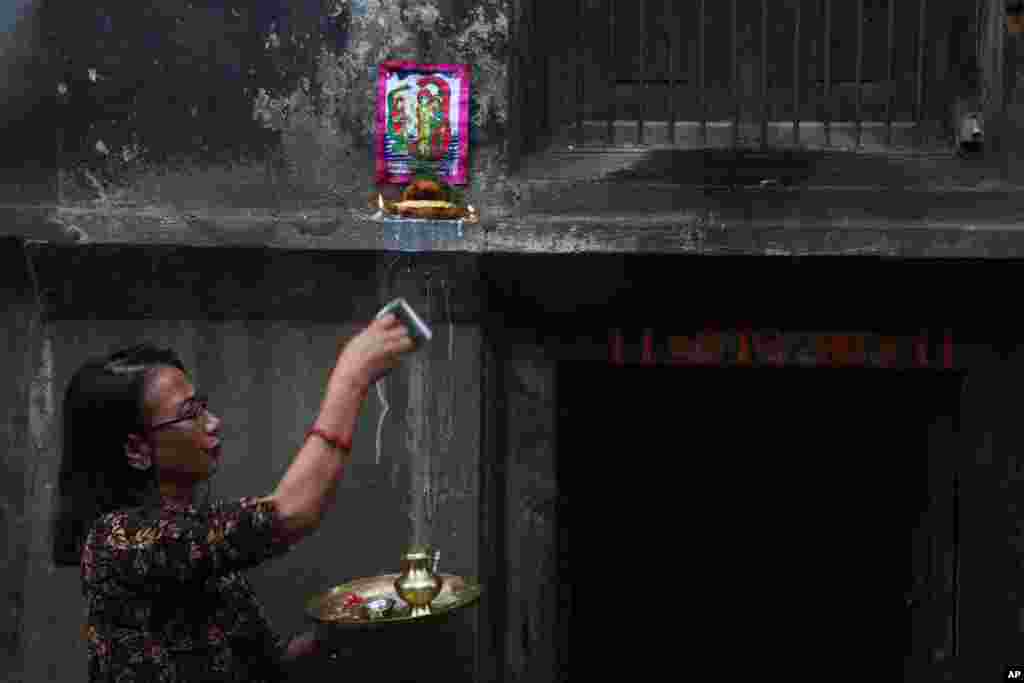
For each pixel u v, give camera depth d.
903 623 3.89
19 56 3.27
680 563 4.28
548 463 3.43
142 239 3.17
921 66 3.28
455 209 3.14
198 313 3.26
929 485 3.51
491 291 3.33
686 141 3.37
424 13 3.23
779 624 4.26
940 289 3.27
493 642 3.38
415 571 2.51
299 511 1.78
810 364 3.35
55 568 3.26
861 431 4.07
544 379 3.42
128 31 3.26
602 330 3.39
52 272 3.23
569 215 3.26
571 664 4.08
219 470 3.27
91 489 2.04
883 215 3.21
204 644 1.98
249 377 3.26
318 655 2.46
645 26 3.40
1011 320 3.29
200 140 3.28
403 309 1.86
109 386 2.02
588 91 3.42
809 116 3.39
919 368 3.34
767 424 4.16
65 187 3.29
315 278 3.21
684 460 4.22
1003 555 3.33
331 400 1.82
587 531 4.14
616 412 4.18
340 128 3.26
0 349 3.30
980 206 3.18
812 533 4.20
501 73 3.23
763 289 3.31
